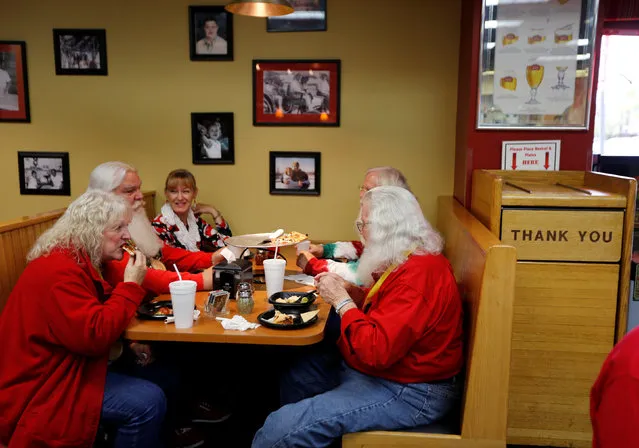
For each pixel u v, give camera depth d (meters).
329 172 3.61
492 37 2.91
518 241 2.33
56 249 1.84
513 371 2.42
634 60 3.41
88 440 1.79
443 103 3.47
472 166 3.02
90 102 3.65
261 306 2.10
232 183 3.67
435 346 1.86
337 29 3.47
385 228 1.90
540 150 2.97
